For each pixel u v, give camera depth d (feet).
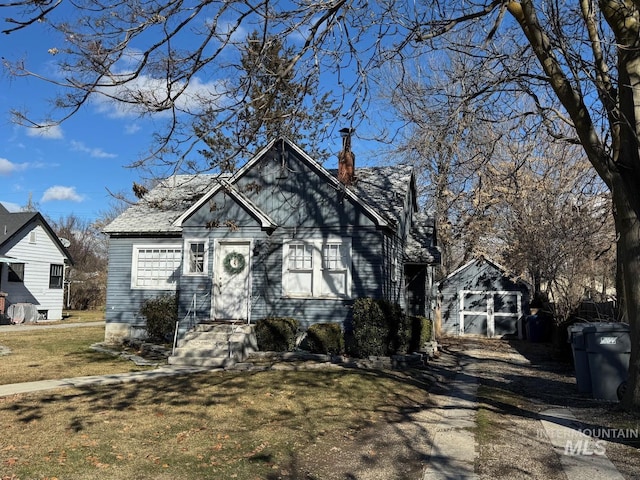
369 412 30.73
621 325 34.71
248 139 27.76
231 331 51.42
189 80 23.27
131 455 22.06
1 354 51.96
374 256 53.26
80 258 189.78
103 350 55.98
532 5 28.58
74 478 19.35
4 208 108.47
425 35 28.91
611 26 29.40
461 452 23.27
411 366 48.62
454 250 112.16
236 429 26.37
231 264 56.24
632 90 29.04
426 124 37.86
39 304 107.55
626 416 28.50
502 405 33.45
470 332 92.63
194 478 19.57
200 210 57.11
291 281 55.11
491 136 64.39
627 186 29.19
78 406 30.53
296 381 39.11
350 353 50.78
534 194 68.49
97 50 19.93
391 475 20.42
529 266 79.20
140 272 65.67
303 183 55.83
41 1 17.71
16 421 27.09
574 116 29.32
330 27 26.25
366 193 59.67
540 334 81.51
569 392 38.14
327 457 22.52
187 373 42.32
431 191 73.72
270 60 25.89
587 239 60.70
